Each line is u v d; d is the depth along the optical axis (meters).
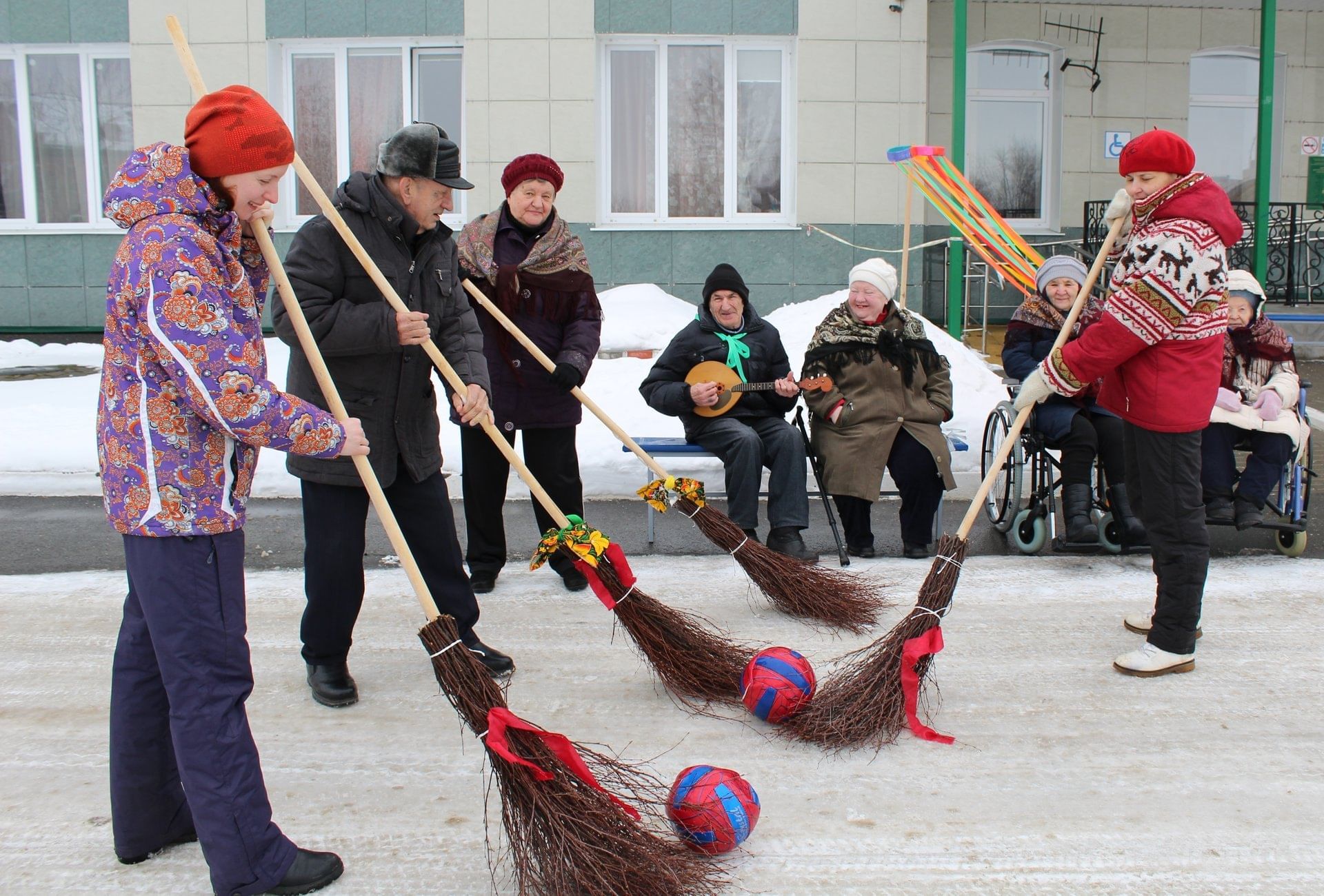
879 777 3.19
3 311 11.88
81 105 11.88
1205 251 3.73
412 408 3.67
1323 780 3.16
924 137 11.23
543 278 4.74
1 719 3.61
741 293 5.62
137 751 2.68
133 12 11.19
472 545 4.95
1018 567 5.28
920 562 5.39
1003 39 12.66
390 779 3.19
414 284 3.67
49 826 2.93
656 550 5.65
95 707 3.71
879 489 5.28
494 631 4.43
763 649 3.92
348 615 3.66
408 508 3.77
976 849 2.79
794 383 5.36
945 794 3.09
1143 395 3.84
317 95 11.48
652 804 2.91
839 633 4.41
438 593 3.84
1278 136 13.24
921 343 5.57
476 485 4.86
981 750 3.36
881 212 11.30
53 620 4.59
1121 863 2.73
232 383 2.30
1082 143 12.88
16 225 12.05
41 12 11.55
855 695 3.47
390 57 11.43
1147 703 3.70
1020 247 8.80
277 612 4.65
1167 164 3.79
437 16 11.11
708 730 3.52
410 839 2.86
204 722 2.46
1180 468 3.84
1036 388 3.84
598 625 4.51
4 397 8.41
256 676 3.95
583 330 4.77
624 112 11.45
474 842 2.85
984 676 3.94
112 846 2.83
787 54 11.36
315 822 2.94
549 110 11.10
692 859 2.64
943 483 5.42
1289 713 3.62
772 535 5.26
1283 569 5.24
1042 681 3.89
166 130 11.30
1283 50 13.09
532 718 3.59
